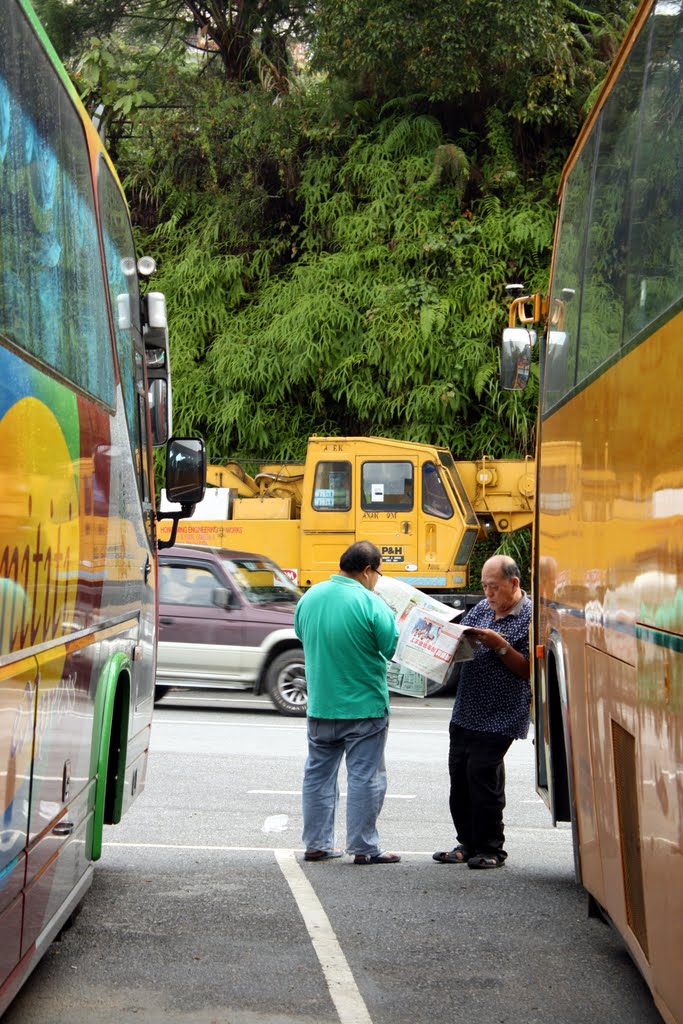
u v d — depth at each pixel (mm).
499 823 7320
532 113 25062
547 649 6277
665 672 3338
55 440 3938
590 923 5992
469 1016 4617
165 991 4848
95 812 5086
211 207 27000
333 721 7336
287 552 19297
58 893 4316
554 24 24922
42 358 3738
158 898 6371
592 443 4867
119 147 28172
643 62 4160
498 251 23922
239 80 29062
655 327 3611
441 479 18797
